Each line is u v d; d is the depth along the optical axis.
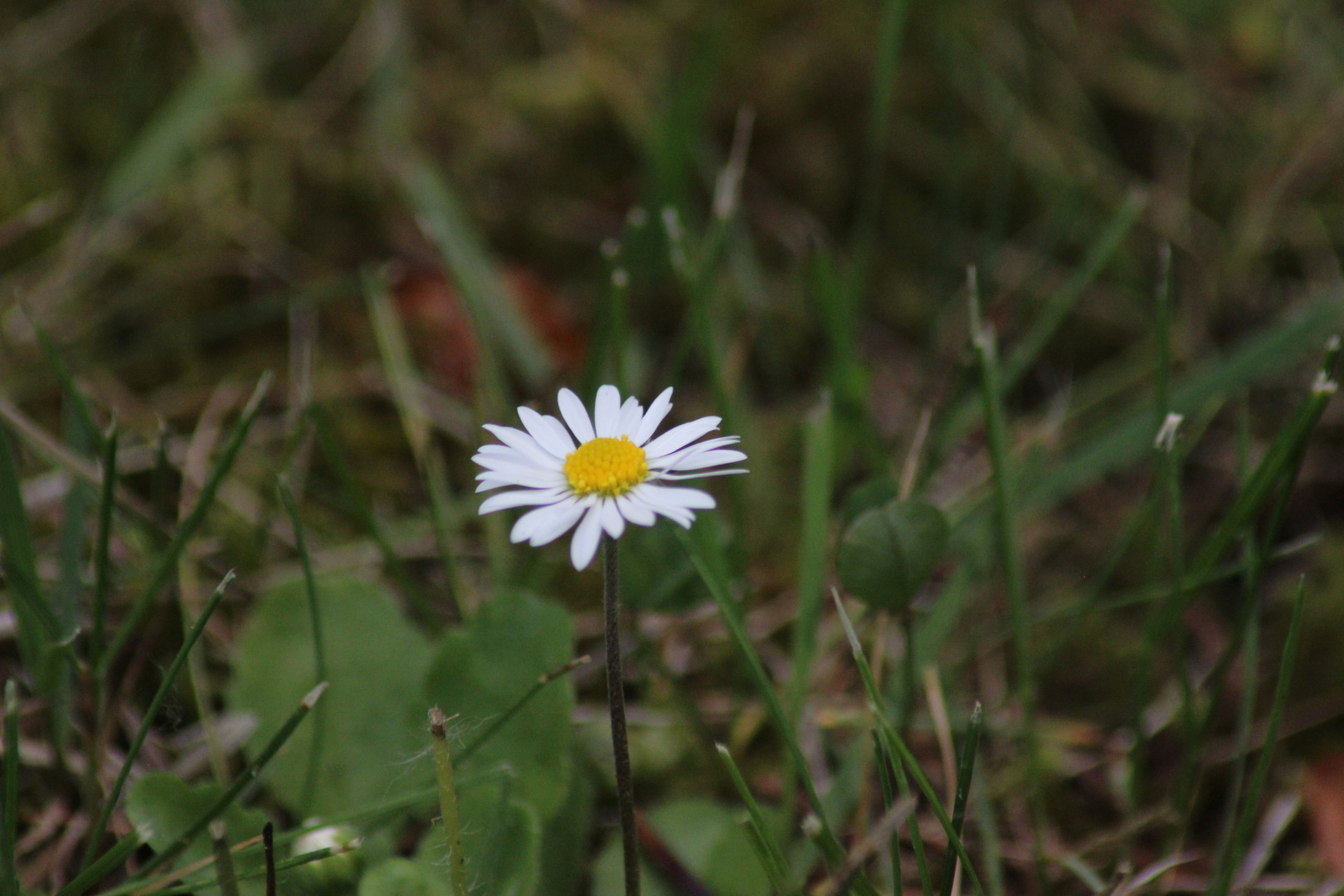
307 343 0.38
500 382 0.40
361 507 0.36
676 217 0.39
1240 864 0.36
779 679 0.38
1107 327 0.47
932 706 0.35
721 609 0.34
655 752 0.37
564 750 0.34
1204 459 0.43
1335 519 0.40
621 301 0.37
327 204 0.48
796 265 0.49
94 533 0.37
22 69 0.48
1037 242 0.50
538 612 0.34
